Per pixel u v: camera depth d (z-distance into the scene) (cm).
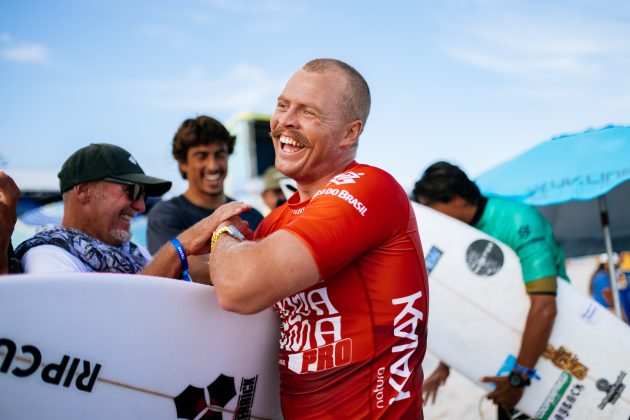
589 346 276
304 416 156
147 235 316
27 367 128
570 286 287
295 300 156
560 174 324
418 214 310
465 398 427
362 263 149
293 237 136
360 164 159
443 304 300
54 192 588
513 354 286
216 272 141
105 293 140
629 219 401
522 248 282
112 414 142
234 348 165
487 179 371
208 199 320
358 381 149
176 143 316
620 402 272
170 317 152
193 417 158
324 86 155
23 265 166
